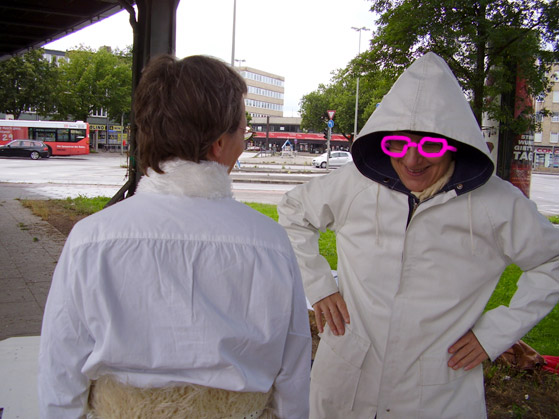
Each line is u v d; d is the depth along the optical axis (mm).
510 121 7711
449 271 1868
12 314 4824
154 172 1233
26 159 36969
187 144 1189
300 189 2199
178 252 1154
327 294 2045
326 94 59250
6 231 8969
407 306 1891
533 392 3527
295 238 2146
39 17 14203
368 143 1977
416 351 1889
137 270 1129
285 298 1236
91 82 49781
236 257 1191
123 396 1171
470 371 1928
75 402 1164
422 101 1771
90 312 1110
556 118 61000
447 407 1876
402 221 1908
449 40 7215
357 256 1999
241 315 1191
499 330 1847
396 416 1915
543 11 6969
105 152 56000
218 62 1259
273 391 1350
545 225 1855
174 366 1134
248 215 1274
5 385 2668
